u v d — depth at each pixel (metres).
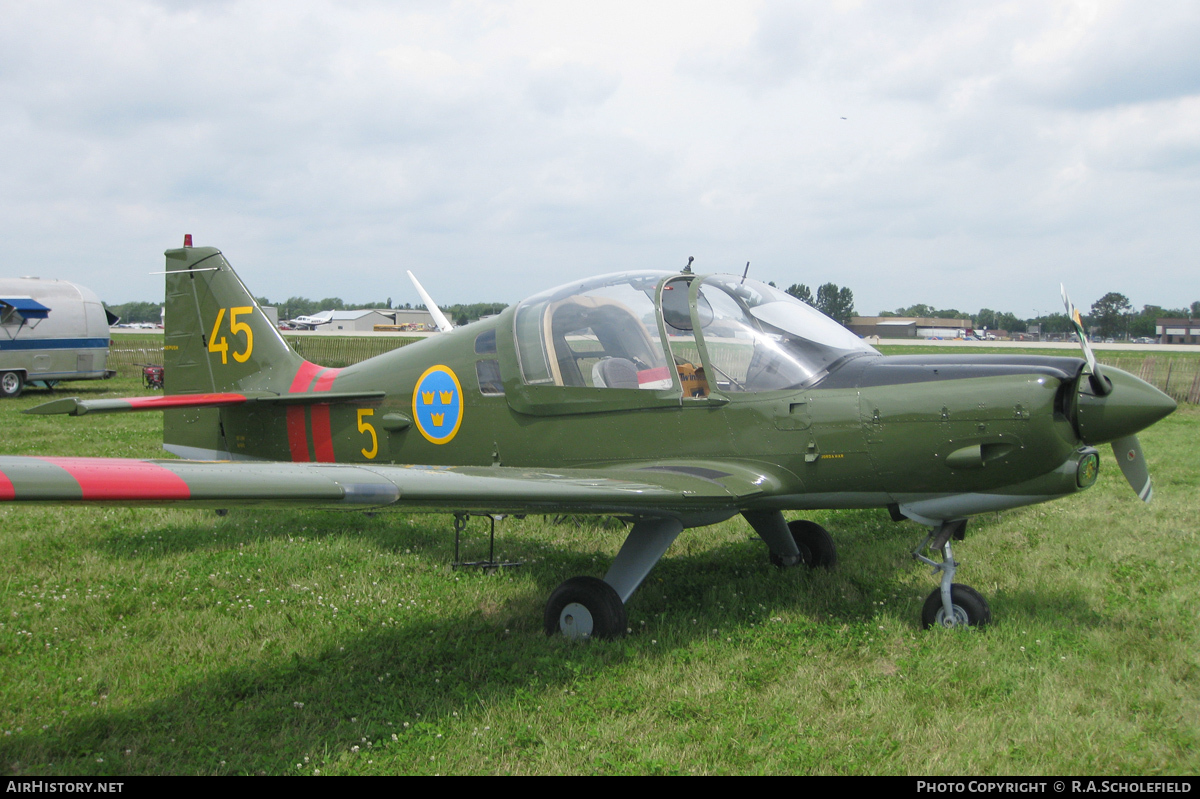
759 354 4.48
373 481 3.11
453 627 4.31
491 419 5.25
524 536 6.46
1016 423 3.80
